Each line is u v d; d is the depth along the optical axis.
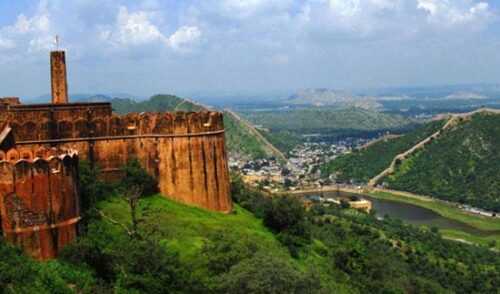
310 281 58.91
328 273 91.75
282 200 98.69
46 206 55.09
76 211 58.72
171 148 87.00
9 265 49.91
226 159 93.88
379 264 110.12
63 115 81.44
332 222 176.25
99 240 60.06
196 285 54.44
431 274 140.12
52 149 62.50
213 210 89.56
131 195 73.50
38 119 79.62
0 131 75.38
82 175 72.50
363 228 174.75
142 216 73.88
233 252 62.16
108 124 84.56
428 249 170.00
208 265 61.16
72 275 52.62
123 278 53.34
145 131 86.81
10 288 47.09
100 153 84.00
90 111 83.38
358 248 120.81
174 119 87.00
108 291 52.19
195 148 87.75
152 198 84.38
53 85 90.19
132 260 54.50
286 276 56.16
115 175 84.62
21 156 56.81
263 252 62.25
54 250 55.56
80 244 55.53
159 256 55.44
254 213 100.25
